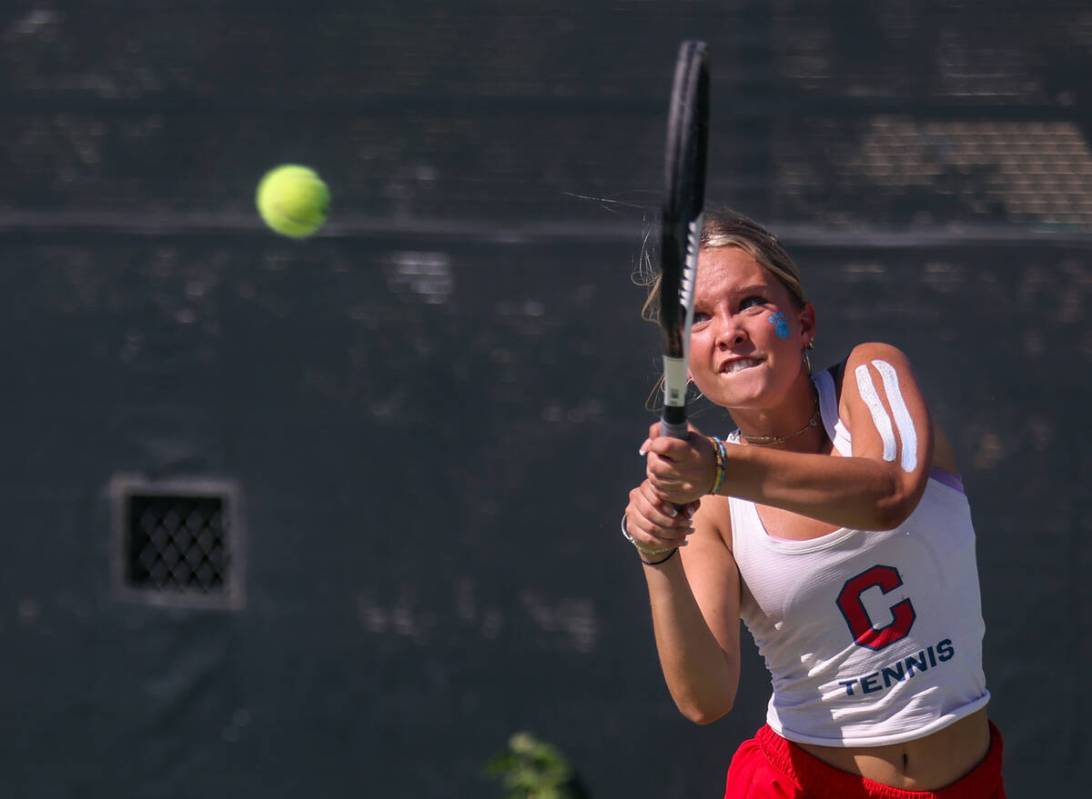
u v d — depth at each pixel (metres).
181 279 18.28
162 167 18.30
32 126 18.53
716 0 17.06
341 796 18.03
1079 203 16.44
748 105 16.97
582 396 17.47
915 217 16.72
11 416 18.70
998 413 16.55
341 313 17.94
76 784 18.67
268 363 18.11
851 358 8.14
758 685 17.05
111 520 18.53
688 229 7.13
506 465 17.66
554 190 17.53
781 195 16.95
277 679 18.17
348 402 17.95
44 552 18.69
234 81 18.11
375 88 17.81
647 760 17.33
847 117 16.84
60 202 18.52
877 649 8.10
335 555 18.02
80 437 18.55
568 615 17.55
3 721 18.91
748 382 7.88
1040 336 16.45
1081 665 16.41
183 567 18.53
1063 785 16.41
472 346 17.69
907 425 7.46
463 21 17.61
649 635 17.36
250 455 18.17
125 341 18.42
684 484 7.04
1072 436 16.41
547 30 17.47
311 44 17.92
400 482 17.88
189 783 18.45
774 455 7.02
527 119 17.53
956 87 16.66
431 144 17.73
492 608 17.69
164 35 18.23
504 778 17.53
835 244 16.80
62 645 18.69
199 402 18.27
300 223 17.53
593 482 17.45
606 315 17.42
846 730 8.31
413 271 17.78
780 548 8.07
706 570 8.41
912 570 7.97
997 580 16.53
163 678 18.48
